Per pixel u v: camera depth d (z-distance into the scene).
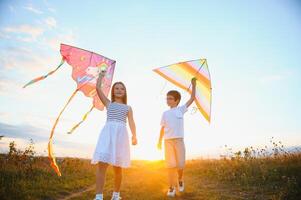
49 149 5.73
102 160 4.85
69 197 6.34
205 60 7.30
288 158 9.70
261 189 7.01
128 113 5.45
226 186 7.94
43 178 7.87
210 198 6.06
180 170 6.74
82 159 12.87
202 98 7.21
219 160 12.61
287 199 5.69
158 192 6.89
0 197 5.34
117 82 5.62
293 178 7.16
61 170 9.73
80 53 6.03
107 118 5.30
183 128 6.81
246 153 10.78
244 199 6.03
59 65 5.82
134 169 14.68
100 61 6.07
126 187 7.65
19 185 6.49
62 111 5.74
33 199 5.70
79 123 5.87
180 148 6.66
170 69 7.41
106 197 6.11
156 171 13.75
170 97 7.07
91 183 8.47
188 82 7.36
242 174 8.94
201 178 10.06
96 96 5.98
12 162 8.69
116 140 5.08
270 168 8.91
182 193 6.66
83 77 5.96
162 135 7.00
